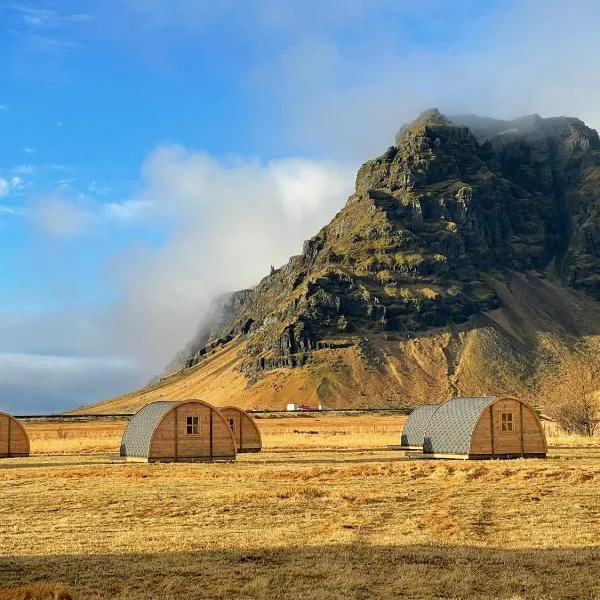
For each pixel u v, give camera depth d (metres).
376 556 28.48
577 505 39.06
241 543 30.78
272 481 49.84
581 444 93.94
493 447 70.19
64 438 124.31
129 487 46.97
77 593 24.23
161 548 29.95
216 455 68.62
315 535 32.34
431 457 72.50
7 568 27.11
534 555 28.59
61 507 39.81
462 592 24.16
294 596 23.83
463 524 34.34
